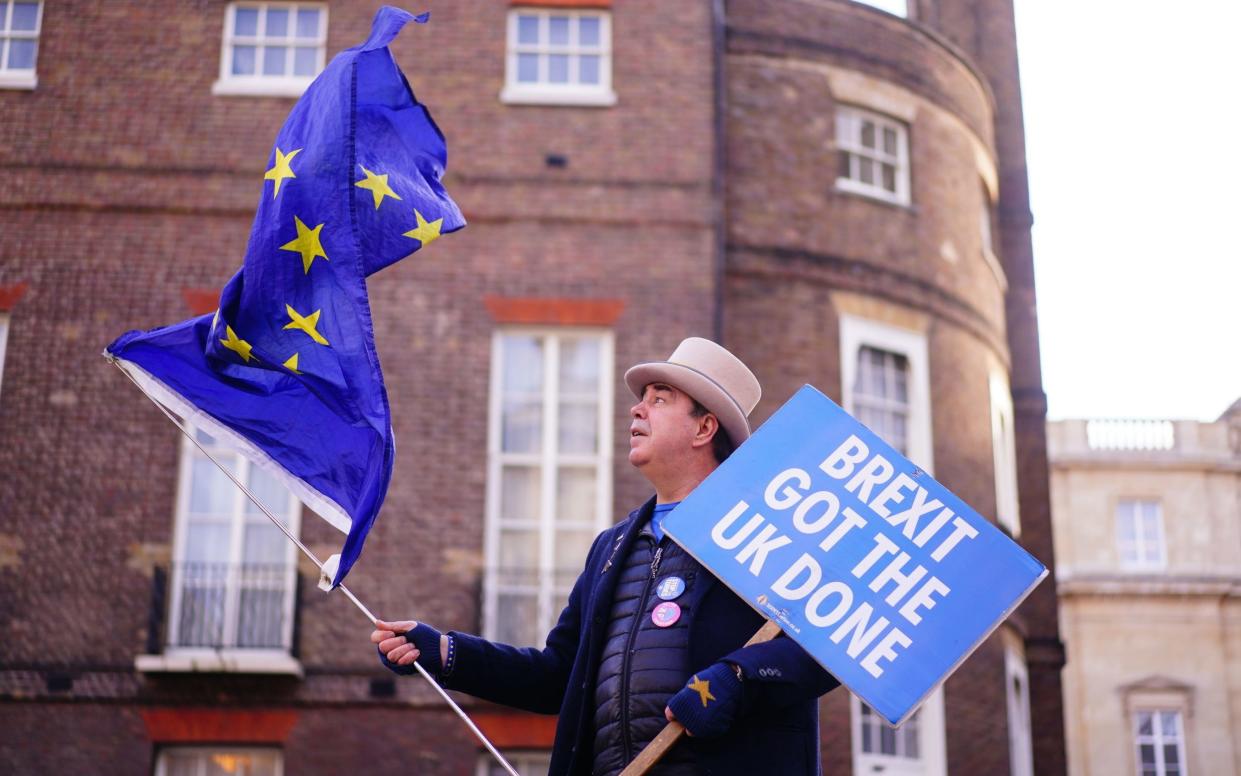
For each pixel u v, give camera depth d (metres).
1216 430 37.16
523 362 15.00
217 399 5.17
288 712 14.01
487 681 4.57
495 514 14.59
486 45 15.80
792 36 17.25
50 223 14.92
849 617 3.99
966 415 17.48
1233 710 34.62
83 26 15.51
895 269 17.12
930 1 22.20
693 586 4.22
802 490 4.21
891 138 17.88
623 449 14.81
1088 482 36.50
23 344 14.59
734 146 16.64
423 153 5.50
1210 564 35.94
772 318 16.20
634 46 15.94
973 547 4.07
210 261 14.92
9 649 13.93
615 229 15.31
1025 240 21.45
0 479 14.24
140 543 14.22
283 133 5.28
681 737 3.92
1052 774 19.86
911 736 16.33
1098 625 35.12
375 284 14.93
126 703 13.91
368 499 4.60
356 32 15.75
